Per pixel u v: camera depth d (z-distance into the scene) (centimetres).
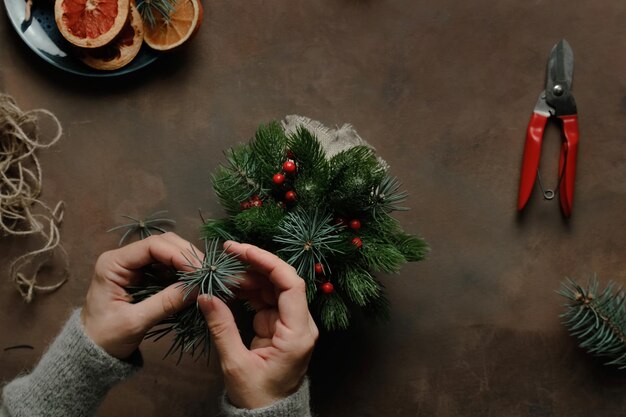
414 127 107
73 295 107
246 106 107
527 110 106
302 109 107
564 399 106
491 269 107
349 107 107
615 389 106
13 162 105
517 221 106
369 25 106
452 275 107
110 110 107
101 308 86
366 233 91
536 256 106
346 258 89
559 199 106
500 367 106
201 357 107
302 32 107
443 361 107
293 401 81
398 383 107
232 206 91
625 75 105
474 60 106
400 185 106
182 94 107
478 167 106
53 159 107
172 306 83
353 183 85
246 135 107
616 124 106
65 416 86
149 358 107
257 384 80
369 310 96
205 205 107
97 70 103
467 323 107
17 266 107
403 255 91
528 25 106
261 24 107
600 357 106
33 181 106
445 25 106
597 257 106
